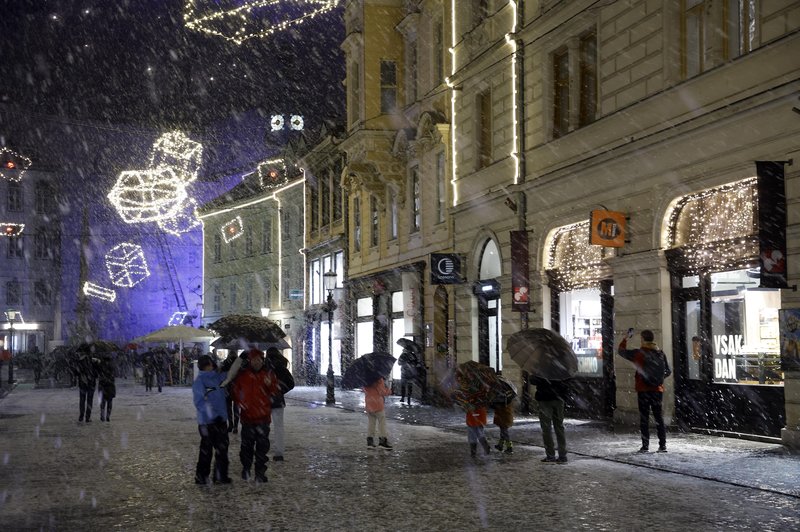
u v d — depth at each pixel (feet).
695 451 49.37
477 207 90.22
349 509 33.63
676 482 39.40
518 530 29.40
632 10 64.08
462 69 92.07
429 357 104.88
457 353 95.55
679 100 58.65
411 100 112.37
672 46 59.57
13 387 151.02
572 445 53.57
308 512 33.12
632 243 63.98
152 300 238.07
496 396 49.52
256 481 40.96
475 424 49.24
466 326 93.20
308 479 41.60
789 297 49.16
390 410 89.40
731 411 55.72
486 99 91.45
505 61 84.07
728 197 56.18
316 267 162.20
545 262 77.46
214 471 40.78
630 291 64.08
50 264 230.89
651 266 61.46
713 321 57.41
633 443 53.83
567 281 74.64
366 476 42.37
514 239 78.79
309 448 54.80
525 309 78.54
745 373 54.65
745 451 49.06
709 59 56.80
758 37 51.65
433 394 98.94
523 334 47.09
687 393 59.62
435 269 92.27
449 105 99.30
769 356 52.65
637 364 49.62
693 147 57.11
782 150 49.65
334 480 41.14
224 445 40.81
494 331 89.51
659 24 60.80
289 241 177.17
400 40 114.73
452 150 98.32
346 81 125.29
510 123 83.76
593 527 29.71
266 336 46.68
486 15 89.61
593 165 68.13
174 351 168.14
